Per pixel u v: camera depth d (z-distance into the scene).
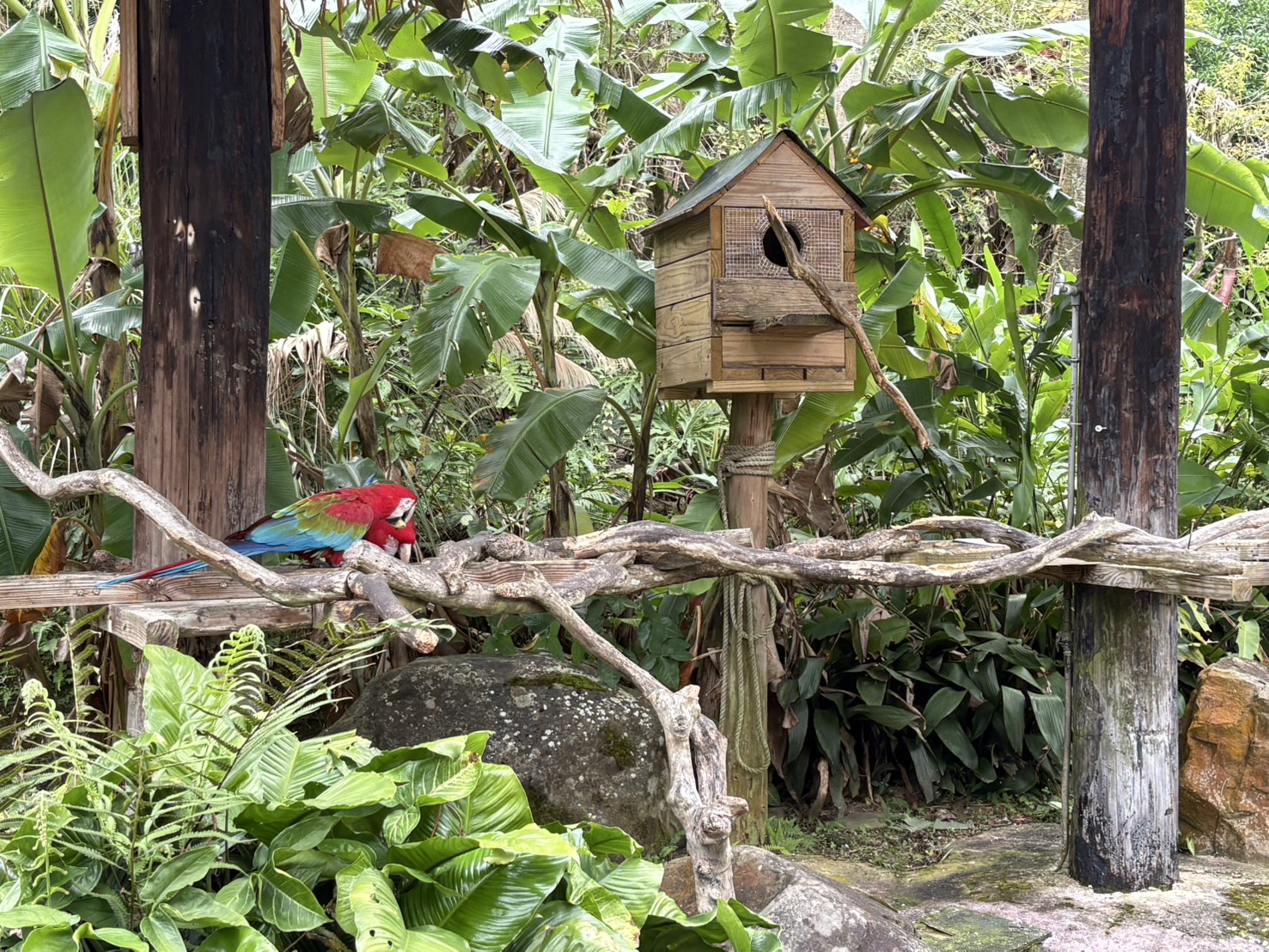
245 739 2.12
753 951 2.27
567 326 5.89
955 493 5.74
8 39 4.23
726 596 4.49
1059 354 5.23
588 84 4.53
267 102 3.31
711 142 8.05
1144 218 3.87
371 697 4.30
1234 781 4.52
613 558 3.52
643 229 4.56
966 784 5.50
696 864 2.61
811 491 5.35
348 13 4.39
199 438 3.19
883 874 4.44
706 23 4.98
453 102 4.57
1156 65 3.83
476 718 4.23
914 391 5.17
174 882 1.85
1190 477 5.57
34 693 2.02
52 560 3.93
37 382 4.09
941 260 8.14
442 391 6.15
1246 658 5.20
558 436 4.35
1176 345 3.94
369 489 3.16
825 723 5.24
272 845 1.98
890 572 3.52
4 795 1.94
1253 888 4.04
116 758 2.05
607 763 4.28
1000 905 3.91
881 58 5.14
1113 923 3.71
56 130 3.17
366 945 1.68
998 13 9.55
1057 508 6.23
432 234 5.60
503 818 2.16
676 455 6.59
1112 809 4.01
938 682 5.41
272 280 4.53
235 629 2.94
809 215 4.12
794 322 3.97
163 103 3.16
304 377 5.45
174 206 3.17
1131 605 3.97
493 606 3.03
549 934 1.93
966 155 5.20
